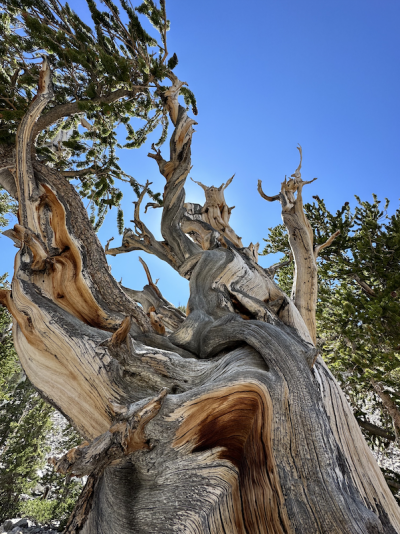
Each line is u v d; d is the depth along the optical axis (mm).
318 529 1651
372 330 7551
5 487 14664
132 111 6598
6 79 5094
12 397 16859
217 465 2049
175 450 1988
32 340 2791
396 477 6980
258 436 2025
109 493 2047
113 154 6969
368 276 9883
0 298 3121
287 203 5891
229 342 2760
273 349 2361
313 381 2281
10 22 5504
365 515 1718
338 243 10484
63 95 5887
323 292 9391
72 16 5355
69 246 3504
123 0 5277
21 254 3389
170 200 5594
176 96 5957
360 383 8250
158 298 5043
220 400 2059
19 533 13227
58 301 3225
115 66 5027
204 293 3775
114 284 3516
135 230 6375
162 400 1851
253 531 1899
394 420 7602
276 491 1806
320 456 1864
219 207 6594
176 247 5449
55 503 14961
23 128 3924
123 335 2336
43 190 3758
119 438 1801
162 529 1770
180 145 5703
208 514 1848
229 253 4316
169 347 3037
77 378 2539
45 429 16281
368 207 11328
